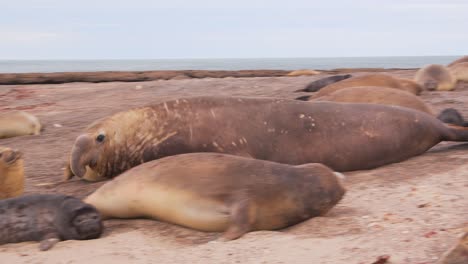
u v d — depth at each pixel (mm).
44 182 7512
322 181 5234
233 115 7121
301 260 4176
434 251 4145
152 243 4887
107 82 21594
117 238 5062
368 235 4621
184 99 7352
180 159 5492
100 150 7297
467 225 4688
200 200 5121
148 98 15367
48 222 5145
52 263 4523
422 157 7582
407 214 5168
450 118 8812
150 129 7195
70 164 7340
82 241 5039
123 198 5484
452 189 5906
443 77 15211
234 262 4254
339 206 5621
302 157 7012
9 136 11250
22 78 21719
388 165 7324
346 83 12312
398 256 4074
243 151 6945
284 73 24578
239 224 4910
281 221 5102
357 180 6664
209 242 4758
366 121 7270
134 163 7227
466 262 3648
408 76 20781
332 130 7133
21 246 5047
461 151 7879
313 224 5059
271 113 7156
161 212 5355
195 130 7066
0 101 16422
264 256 4320
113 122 7340
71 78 22234
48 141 10578
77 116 13031
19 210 5203
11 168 6352
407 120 7430
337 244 4453
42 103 15672
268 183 5074
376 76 12484
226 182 5125
